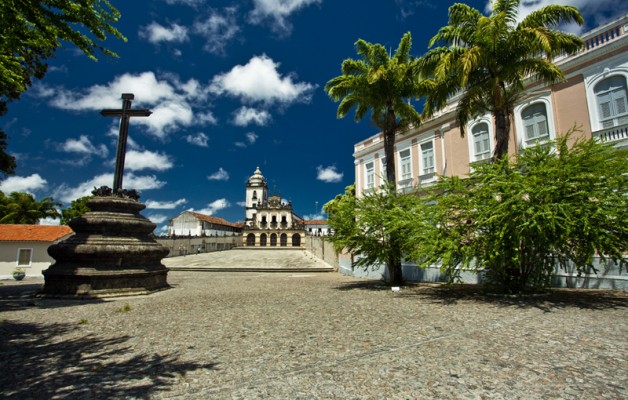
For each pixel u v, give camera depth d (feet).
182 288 48.11
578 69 45.03
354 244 47.75
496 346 16.76
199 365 14.89
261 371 14.02
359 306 30.25
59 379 13.41
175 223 273.33
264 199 313.94
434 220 35.91
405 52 52.21
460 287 44.88
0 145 45.37
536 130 49.52
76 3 19.53
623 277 36.83
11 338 20.04
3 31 17.83
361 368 14.11
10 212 144.97
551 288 39.37
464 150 60.03
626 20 40.93
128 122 47.91
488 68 38.58
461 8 39.09
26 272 79.92
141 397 11.66
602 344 16.70
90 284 37.96
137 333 21.04
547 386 11.87
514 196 29.25
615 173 28.99
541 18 36.19
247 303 32.91
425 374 13.25
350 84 51.80
